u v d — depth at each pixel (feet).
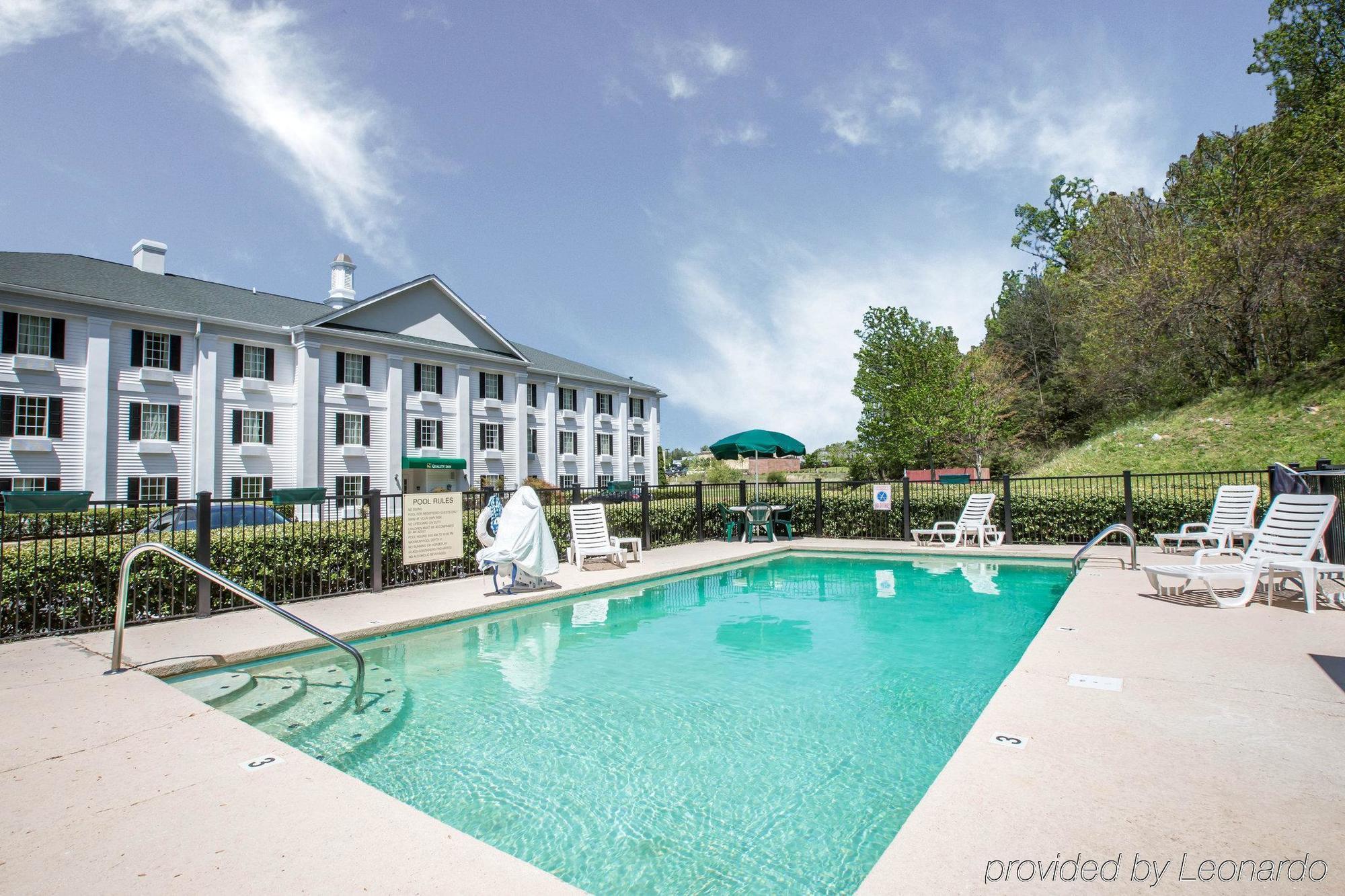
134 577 22.89
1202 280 70.18
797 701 15.92
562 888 7.02
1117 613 20.08
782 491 56.34
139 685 15.23
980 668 18.65
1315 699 12.14
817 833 9.84
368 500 29.32
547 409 128.36
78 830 8.41
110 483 76.64
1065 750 10.07
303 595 27.02
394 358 102.32
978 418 95.14
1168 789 8.70
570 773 12.03
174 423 81.61
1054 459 87.45
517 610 26.91
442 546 31.27
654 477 150.51
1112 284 85.46
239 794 9.52
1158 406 79.30
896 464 107.45
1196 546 37.91
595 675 18.33
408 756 12.83
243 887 7.04
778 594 31.58
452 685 17.40
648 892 8.37
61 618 21.74
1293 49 79.87
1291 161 67.26
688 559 39.09
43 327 73.82
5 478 70.23
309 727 14.19
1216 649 15.79
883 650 20.81
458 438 110.83
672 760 12.55
